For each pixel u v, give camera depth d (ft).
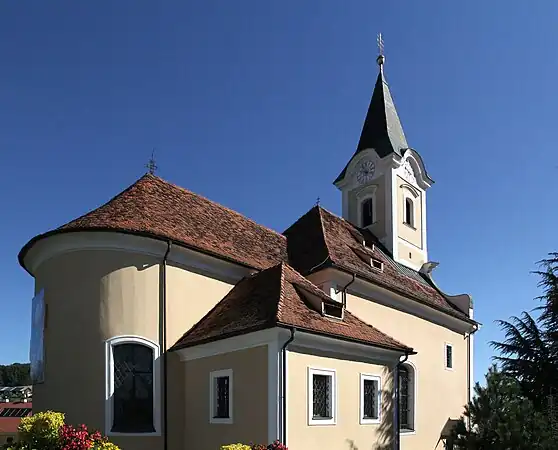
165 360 59.93
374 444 58.65
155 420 58.03
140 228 60.75
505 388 66.08
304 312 55.57
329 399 54.75
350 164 112.68
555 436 60.44
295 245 84.64
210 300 65.62
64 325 60.18
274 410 48.98
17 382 339.77
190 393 59.31
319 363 53.98
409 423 83.10
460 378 99.81
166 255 62.03
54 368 59.88
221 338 54.70
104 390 57.11
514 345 93.86
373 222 106.83
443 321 96.99
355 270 75.97
